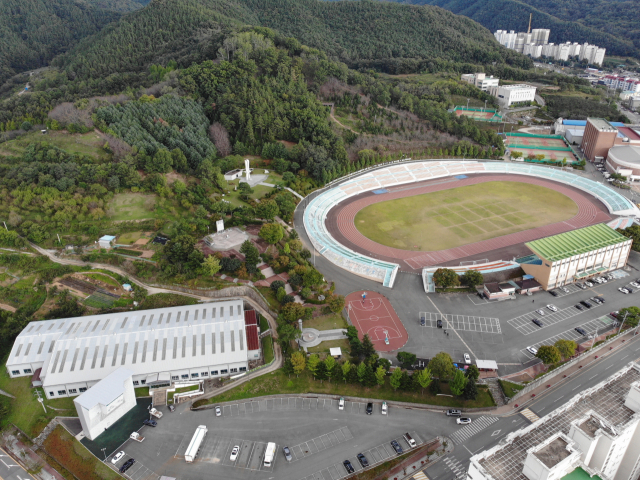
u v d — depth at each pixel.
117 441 119.06
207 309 157.00
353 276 187.75
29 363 138.25
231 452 115.06
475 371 129.00
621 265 196.00
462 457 112.81
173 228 197.25
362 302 171.38
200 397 133.50
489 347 149.25
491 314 165.75
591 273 185.88
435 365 130.38
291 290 174.12
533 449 83.31
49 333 144.62
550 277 177.62
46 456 118.00
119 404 125.75
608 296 176.00
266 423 124.00
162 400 132.50
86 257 185.25
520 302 173.00
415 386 129.25
